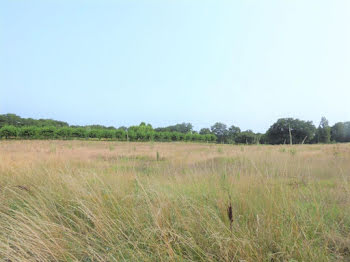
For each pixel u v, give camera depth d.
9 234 2.14
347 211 2.46
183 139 68.88
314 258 1.72
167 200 2.77
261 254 1.80
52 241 2.13
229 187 3.06
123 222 2.54
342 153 6.41
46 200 3.10
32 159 7.27
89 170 5.06
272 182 2.85
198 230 2.24
